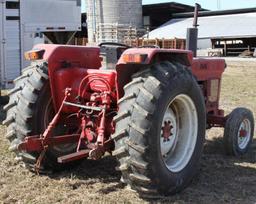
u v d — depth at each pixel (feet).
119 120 13.37
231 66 84.94
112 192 14.48
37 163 15.43
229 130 18.81
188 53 14.97
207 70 19.07
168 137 14.70
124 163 13.29
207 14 151.74
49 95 15.64
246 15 144.05
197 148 15.23
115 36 127.44
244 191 14.98
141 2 134.00
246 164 18.06
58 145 15.70
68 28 42.78
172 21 154.81
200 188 15.15
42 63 15.85
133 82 13.62
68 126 16.08
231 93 40.52
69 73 15.55
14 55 38.45
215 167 17.49
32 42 39.65
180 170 14.49
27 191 14.47
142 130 13.03
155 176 13.34
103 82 14.97
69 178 15.71
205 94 19.30
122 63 13.48
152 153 13.16
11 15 38.09
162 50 13.66
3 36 37.47
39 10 40.04
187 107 14.93
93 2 130.11
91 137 14.88
